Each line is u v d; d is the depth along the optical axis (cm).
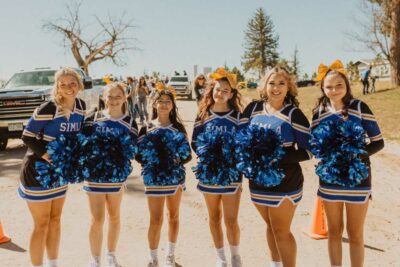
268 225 319
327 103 313
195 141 355
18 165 798
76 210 514
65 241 419
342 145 285
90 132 339
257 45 7712
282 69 305
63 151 308
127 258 380
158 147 343
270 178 286
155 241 348
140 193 589
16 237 429
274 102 307
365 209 295
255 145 292
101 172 324
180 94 2891
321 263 364
